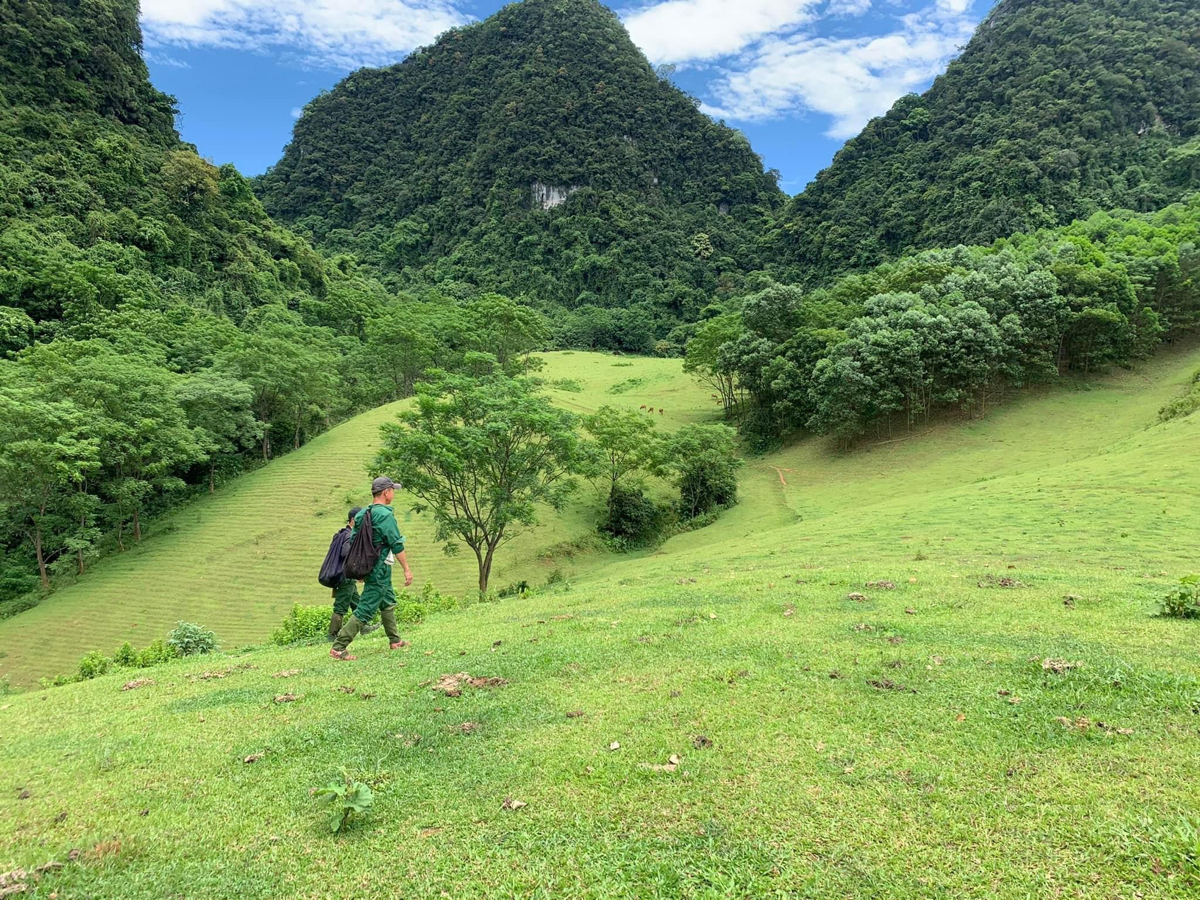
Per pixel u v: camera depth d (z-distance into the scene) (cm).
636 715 635
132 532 4272
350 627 948
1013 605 965
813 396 5447
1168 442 3117
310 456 5269
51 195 7825
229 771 565
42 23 9406
